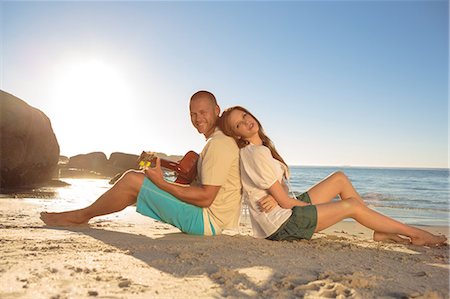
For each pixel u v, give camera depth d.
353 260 3.07
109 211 4.44
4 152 11.30
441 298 2.14
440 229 6.38
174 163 4.15
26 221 5.09
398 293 2.22
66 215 4.63
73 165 28.41
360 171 62.09
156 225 5.27
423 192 17.91
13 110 11.58
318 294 2.16
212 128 4.22
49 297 2.02
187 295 2.11
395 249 3.63
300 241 3.87
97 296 2.06
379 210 9.99
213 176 3.91
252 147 3.88
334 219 3.82
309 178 35.50
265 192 3.96
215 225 4.11
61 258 2.88
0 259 2.82
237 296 2.11
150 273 2.52
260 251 3.31
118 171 27.30
